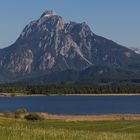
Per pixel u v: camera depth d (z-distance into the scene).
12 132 39.25
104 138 39.03
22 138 36.12
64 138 37.75
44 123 121.44
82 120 150.12
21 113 151.12
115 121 133.88
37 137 37.16
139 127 105.38
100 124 122.06
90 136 40.03
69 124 122.38
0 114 152.25
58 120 143.75
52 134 39.38
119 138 40.12
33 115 143.12
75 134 40.59
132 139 40.56
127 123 120.88
